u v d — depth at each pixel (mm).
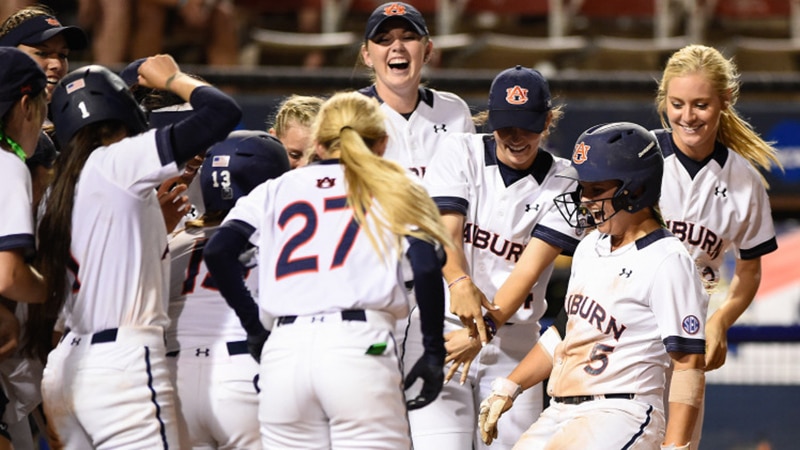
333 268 12180
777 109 27312
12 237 12492
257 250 13797
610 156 12992
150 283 12906
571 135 26875
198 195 16516
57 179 12867
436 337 12281
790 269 26594
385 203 12133
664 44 32938
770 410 23109
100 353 12594
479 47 31500
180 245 14148
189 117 12836
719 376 23250
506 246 15641
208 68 27781
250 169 14359
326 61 32031
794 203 27562
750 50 32969
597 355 13148
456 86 26297
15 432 14844
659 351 13078
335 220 12367
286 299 12266
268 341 12422
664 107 17031
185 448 13688
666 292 12805
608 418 12844
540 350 14359
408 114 16750
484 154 15719
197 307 13758
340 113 12781
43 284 12789
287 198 12695
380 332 12148
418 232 12156
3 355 13531
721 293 24375
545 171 15617
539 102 14906
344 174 12547
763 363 23250
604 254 13398
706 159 15906
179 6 29922
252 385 13453
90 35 30781
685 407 12742
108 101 12984
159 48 29906
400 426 12242
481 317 14383
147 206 12867
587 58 32344
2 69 12906
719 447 23109
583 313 13289
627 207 13062
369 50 16531
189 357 13562
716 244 16078
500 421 15633
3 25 16781
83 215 12695
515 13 33625
